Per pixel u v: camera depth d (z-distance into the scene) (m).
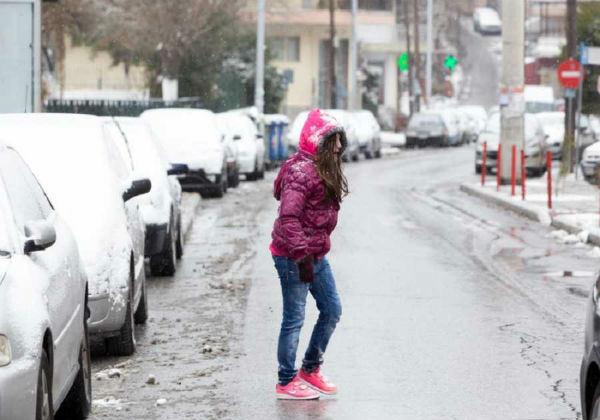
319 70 145.38
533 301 24.06
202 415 14.93
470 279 27.23
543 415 14.82
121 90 112.88
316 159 15.21
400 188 61.03
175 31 92.19
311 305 23.58
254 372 17.48
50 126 20.20
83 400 14.56
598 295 11.82
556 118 90.69
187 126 54.09
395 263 30.03
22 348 11.15
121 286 18.12
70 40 116.19
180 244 30.91
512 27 56.97
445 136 117.88
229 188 61.31
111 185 19.33
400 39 163.12
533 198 49.38
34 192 14.27
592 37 81.75
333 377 17.03
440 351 18.88
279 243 15.44
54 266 13.12
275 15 139.88
